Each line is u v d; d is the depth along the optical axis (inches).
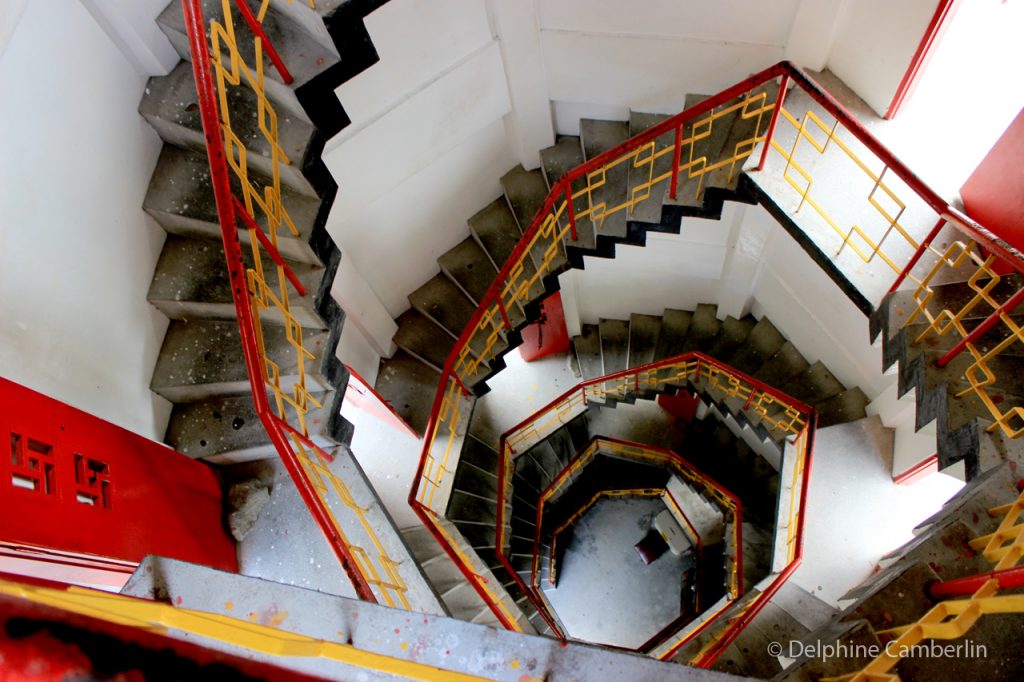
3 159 93.4
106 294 117.7
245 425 134.5
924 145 158.7
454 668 57.0
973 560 108.7
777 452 269.4
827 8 158.1
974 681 90.1
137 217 125.9
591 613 390.6
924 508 210.5
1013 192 130.7
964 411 131.3
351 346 218.7
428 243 228.7
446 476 233.1
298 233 126.6
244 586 64.0
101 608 30.8
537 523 322.7
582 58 191.9
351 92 154.6
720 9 170.6
